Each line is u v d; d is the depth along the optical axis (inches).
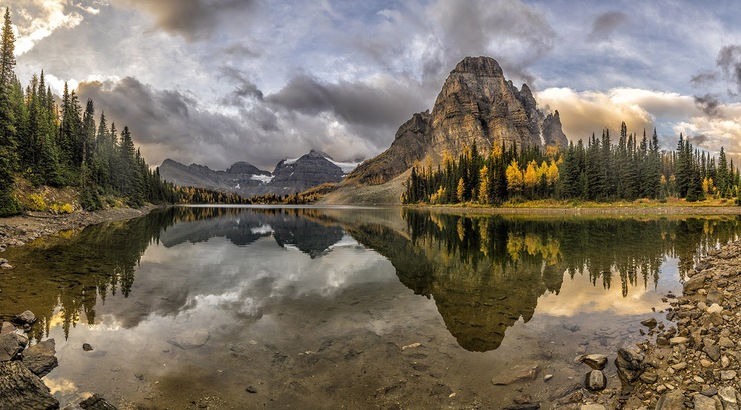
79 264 882.1
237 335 449.1
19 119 2256.4
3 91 1911.9
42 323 477.4
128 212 3201.3
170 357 385.1
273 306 570.6
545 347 412.5
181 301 592.7
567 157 4291.3
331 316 523.8
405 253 1136.2
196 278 765.3
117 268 851.4
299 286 704.4
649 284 687.7
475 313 537.3
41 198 2050.9
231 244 1365.7
